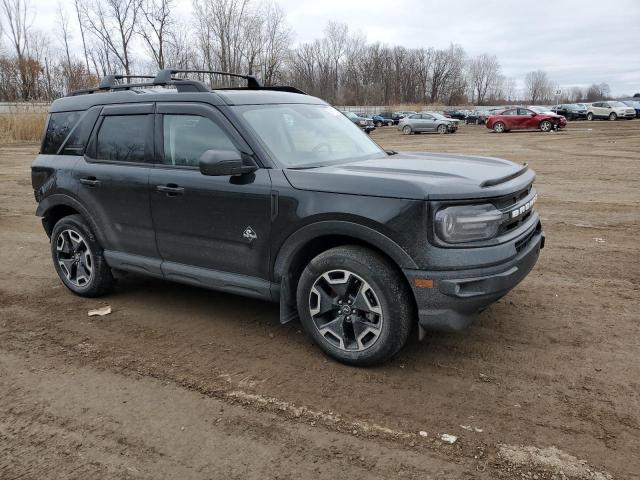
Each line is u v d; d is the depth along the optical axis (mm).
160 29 39156
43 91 45562
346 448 2873
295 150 4129
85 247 5133
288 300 3949
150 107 4508
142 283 5641
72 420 3195
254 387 3502
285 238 3783
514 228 3650
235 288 4148
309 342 4137
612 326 4305
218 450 2891
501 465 2711
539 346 3979
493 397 3320
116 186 4633
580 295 4996
